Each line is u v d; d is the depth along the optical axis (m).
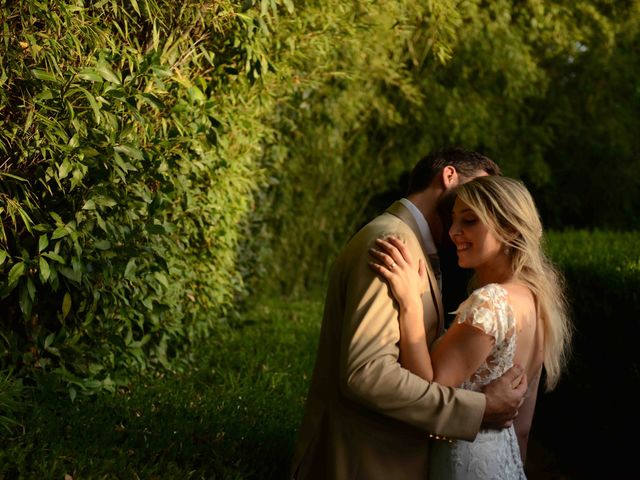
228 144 4.42
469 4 7.13
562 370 4.41
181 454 3.22
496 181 2.47
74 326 3.74
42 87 3.02
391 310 2.35
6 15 2.88
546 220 10.83
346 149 8.86
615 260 4.79
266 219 7.39
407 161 9.12
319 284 9.15
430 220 2.64
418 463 2.46
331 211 8.95
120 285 3.78
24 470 2.80
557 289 2.62
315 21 4.52
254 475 3.21
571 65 9.87
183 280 4.57
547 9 8.05
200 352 5.17
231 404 3.94
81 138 3.09
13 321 3.63
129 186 3.50
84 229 3.28
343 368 2.31
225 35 3.73
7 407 3.10
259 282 7.93
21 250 3.17
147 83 3.31
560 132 10.13
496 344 2.36
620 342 4.13
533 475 4.13
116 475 2.94
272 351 5.55
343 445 2.46
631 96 10.41
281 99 5.36
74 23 3.08
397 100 8.73
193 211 4.41
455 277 3.22
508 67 8.49
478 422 2.29
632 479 3.99
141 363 4.28
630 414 4.08
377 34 6.10
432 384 2.30
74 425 3.30
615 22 8.99
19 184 3.09
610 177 10.45
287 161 7.82
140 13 3.35
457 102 8.69
